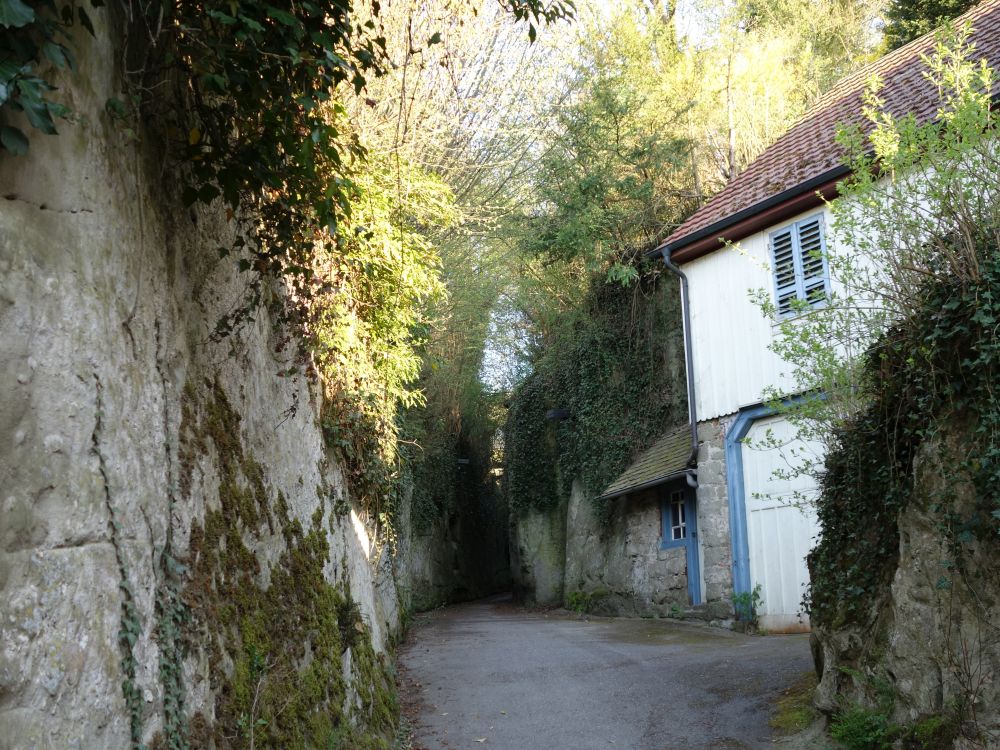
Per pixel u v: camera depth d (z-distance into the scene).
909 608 5.58
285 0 3.80
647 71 17.73
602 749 6.64
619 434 17.14
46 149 2.85
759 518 12.42
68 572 2.75
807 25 19.48
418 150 10.12
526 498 22.97
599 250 17.16
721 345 13.05
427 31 9.03
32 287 2.72
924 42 13.16
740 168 17.56
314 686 4.97
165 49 3.78
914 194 5.62
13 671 2.45
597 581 17.83
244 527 4.47
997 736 4.82
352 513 7.46
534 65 13.34
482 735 7.16
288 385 5.71
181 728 3.34
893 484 5.89
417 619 19.38
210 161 4.01
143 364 3.48
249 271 5.10
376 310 7.97
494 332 22.06
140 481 3.31
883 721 5.61
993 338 4.89
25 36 2.64
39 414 2.71
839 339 6.56
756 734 6.70
